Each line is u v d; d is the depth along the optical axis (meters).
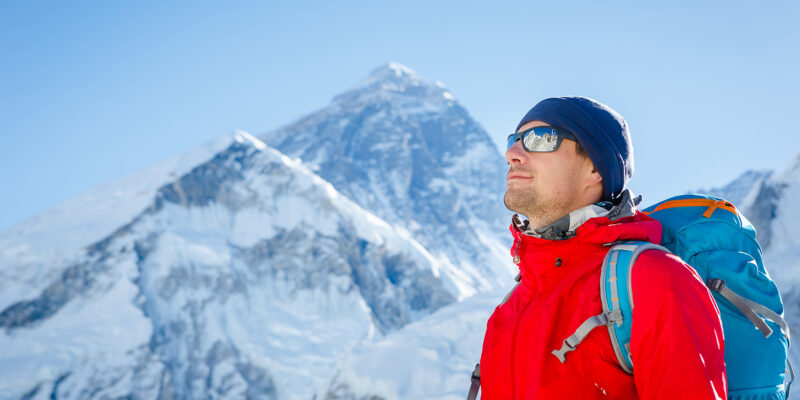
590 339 1.71
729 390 1.81
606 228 1.80
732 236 1.95
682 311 1.56
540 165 1.97
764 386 1.81
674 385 1.50
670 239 2.01
